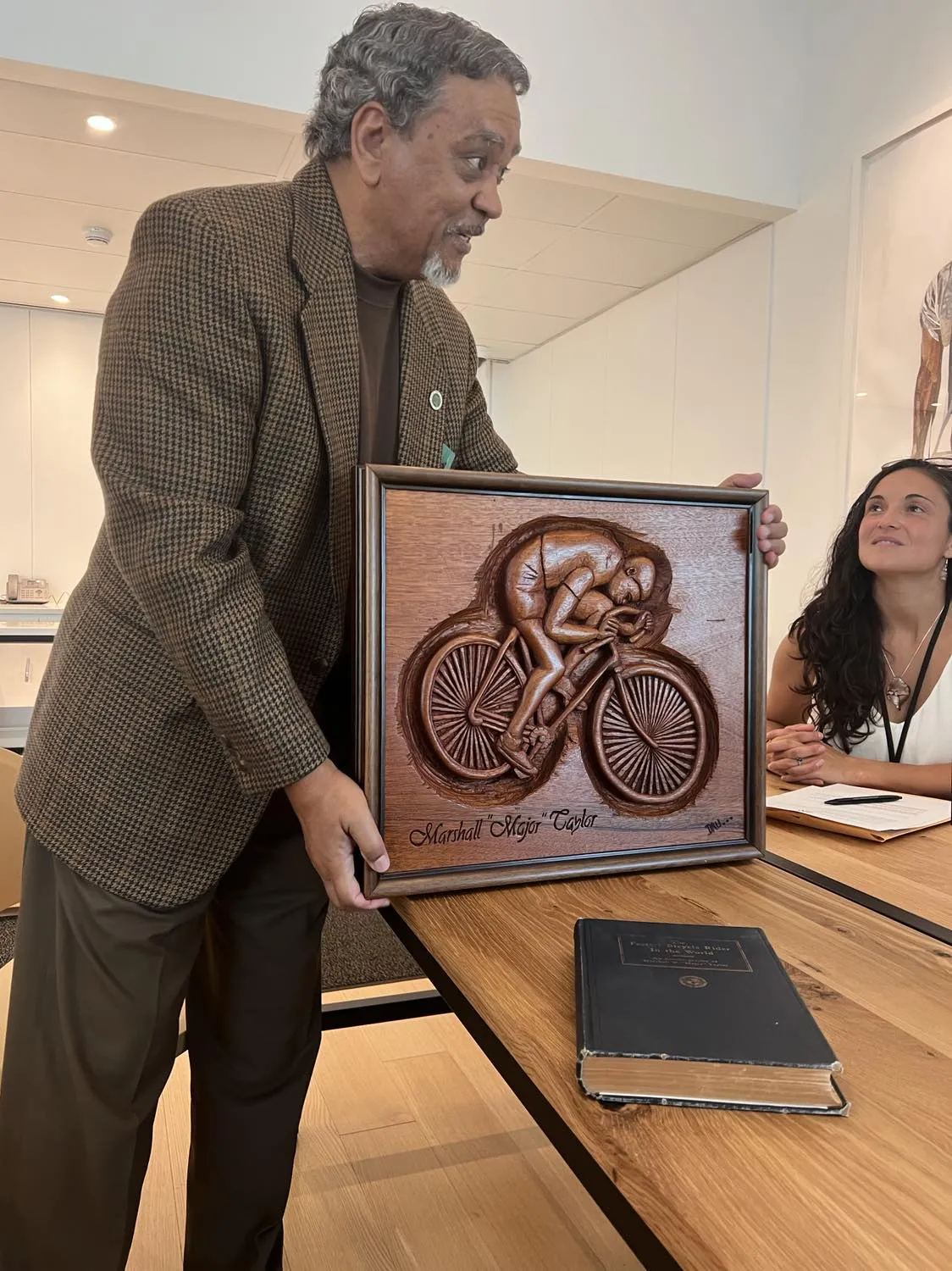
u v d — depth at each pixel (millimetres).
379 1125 1741
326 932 2568
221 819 965
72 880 942
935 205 2906
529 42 3006
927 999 721
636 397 4750
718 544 1059
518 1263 1398
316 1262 1396
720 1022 619
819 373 3436
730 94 3340
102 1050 947
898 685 1818
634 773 1020
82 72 2555
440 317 1259
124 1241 1027
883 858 1116
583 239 3889
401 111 908
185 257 861
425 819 934
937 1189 495
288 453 938
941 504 1729
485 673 952
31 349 5520
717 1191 491
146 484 835
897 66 3027
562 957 788
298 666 1055
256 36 2709
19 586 5410
